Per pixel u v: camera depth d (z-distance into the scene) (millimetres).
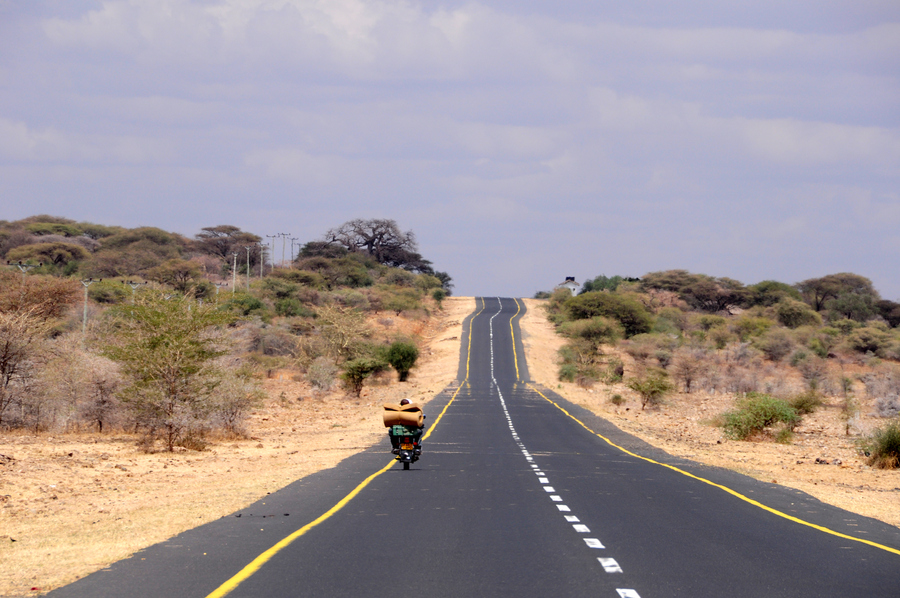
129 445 22500
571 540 9008
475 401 47500
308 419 36562
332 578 6953
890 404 45812
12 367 24609
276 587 6613
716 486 14992
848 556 8453
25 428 24672
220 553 8070
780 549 8750
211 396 24172
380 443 24453
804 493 14508
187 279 91000
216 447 23125
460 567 7457
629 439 28141
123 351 21984
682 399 55656
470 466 18094
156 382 21828
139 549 8336
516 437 27719
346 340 66625
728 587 6848
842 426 38094
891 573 7621
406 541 8789
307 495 12734
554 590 6598
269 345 70188
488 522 10242
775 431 32594
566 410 42031
